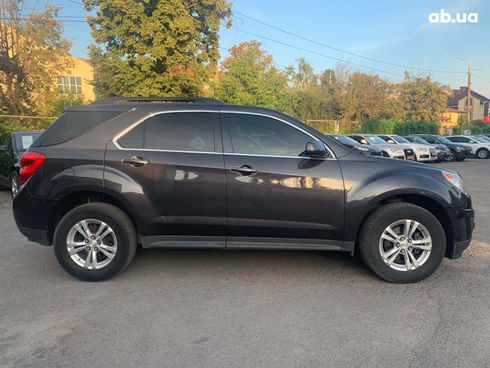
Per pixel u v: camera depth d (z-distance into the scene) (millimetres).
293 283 4340
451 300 3900
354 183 4254
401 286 4254
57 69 28516
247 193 4266
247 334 3287
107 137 4414
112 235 4367
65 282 4395
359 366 2859
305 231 4316
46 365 2883
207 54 20875
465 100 83812
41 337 3254
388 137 21906
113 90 20906
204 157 4309
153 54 17734
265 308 3752
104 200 4527
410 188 4227
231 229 4336
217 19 20438
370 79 45469
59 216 4562
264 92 29094
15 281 4426
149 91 18438
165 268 4789
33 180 4395
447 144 24766
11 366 2867
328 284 4312
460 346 3098
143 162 4285
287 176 4250
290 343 3152
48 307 3787
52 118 21750
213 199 4289
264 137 4395
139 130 4430
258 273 4633
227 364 2885
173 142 4387
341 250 4395
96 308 3766
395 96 52406
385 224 4258
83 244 4406
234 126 4422
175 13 17719
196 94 19797
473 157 26828
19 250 5535
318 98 43281
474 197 9906
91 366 2873
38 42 26375
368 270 4727
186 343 3160
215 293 4090
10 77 25781
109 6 18516
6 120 19734
